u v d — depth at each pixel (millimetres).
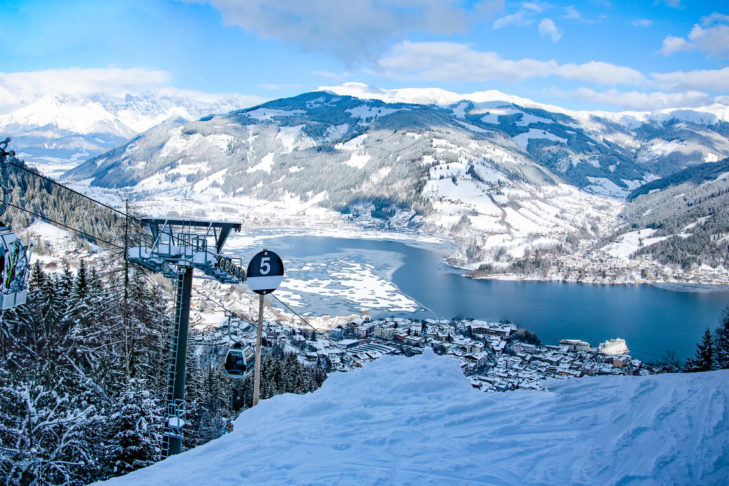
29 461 18516
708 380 11508
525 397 11711
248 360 18047
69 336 31828
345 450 8812
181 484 7785
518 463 7891
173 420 19047
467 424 9977
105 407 23547
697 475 7172
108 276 41562
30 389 21594
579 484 7086
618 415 9766
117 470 20344
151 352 34406
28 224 109875
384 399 11945
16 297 12719
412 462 8094
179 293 19953
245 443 9562
